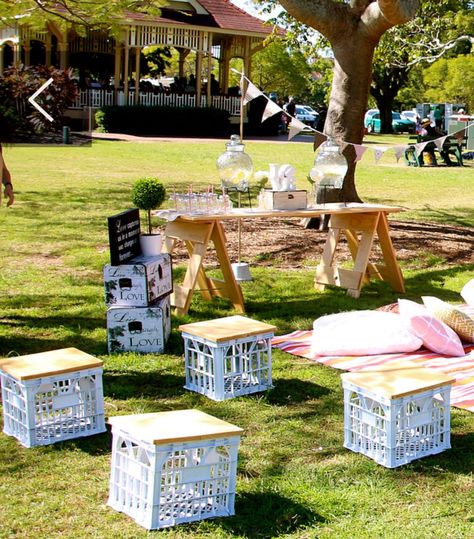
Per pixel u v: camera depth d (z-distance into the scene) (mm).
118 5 11383
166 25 32562
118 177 17031
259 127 35312
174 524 3732
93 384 4691
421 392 4418
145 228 11078
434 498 4055
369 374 4633
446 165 22812
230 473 3830
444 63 40344
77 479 4180
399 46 15492
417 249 10383
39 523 3736
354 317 6520
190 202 7227
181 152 23734
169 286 6578
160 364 5922
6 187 6594
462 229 12156
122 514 3836
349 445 4613
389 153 26859
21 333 6617
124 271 6129
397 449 4410
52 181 15875
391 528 3748
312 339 6426
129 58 36438
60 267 8977
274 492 4066
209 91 34594
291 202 7551
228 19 34469
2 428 4820
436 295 8312
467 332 6574
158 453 3627
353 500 4008
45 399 4547
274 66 49438
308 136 35812
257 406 5234
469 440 4742
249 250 10000
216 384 5293
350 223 8195
